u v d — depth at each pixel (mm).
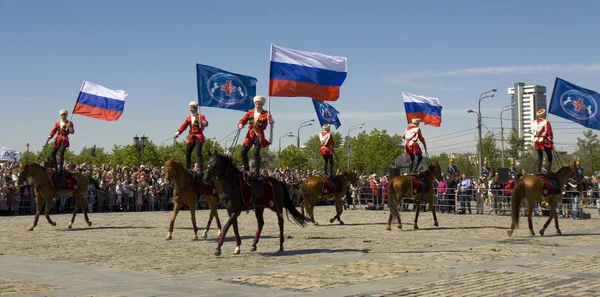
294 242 19031
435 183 37625
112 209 37312
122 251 16719
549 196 21266
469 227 25078
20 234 21859
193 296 10242
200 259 15031
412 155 25469
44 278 12180
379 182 41906
